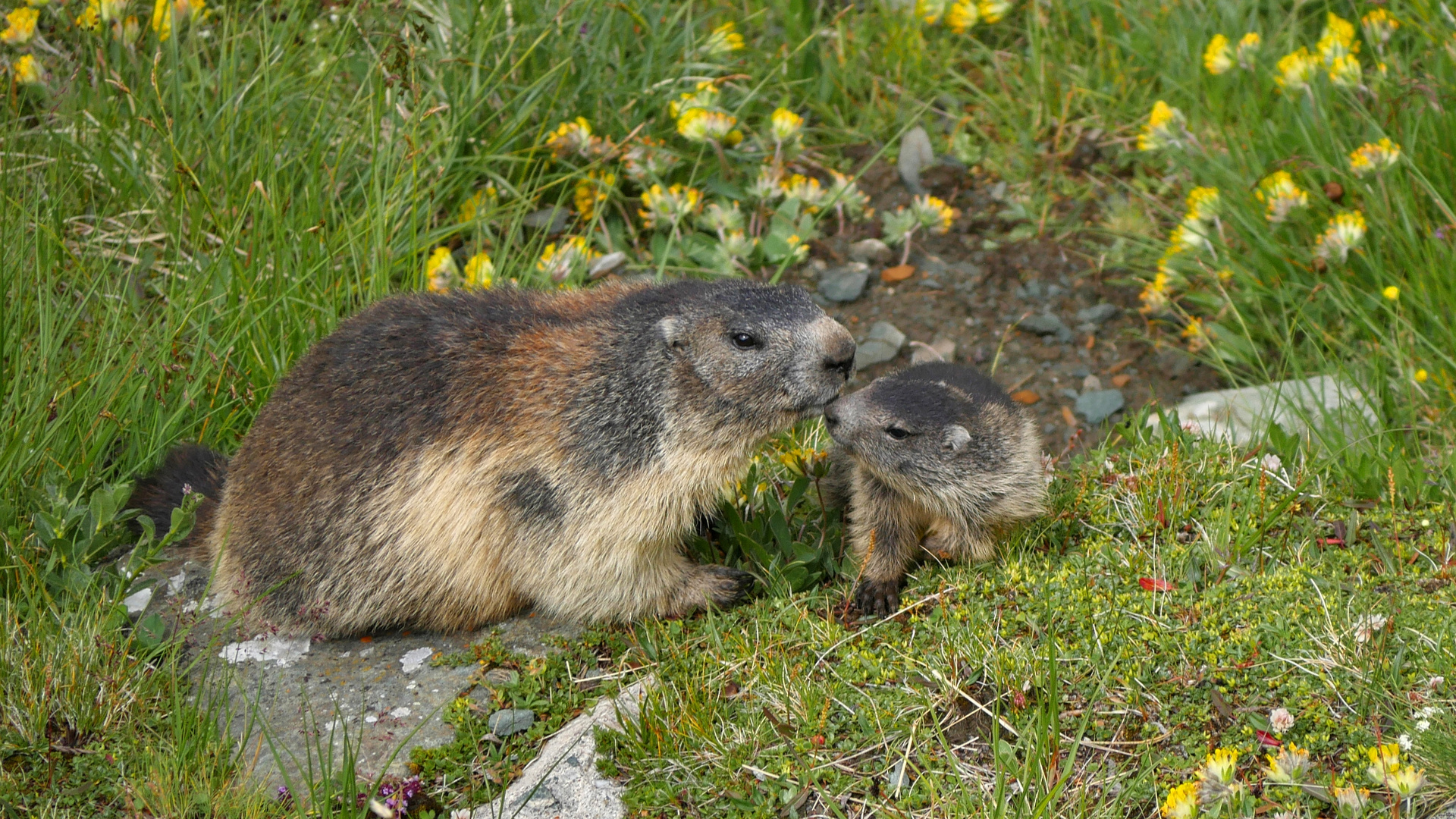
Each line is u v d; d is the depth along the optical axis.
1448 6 8.32
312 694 5.55
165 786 4.81
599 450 5.61
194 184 7.60
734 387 5.67
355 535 5.68
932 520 6.11
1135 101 9.52
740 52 9.60
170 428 6.77
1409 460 6.61
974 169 9.45
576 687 5.53
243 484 5.94
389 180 7.75
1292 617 5.29
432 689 5.55
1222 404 7.40
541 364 5.71
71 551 5.94
